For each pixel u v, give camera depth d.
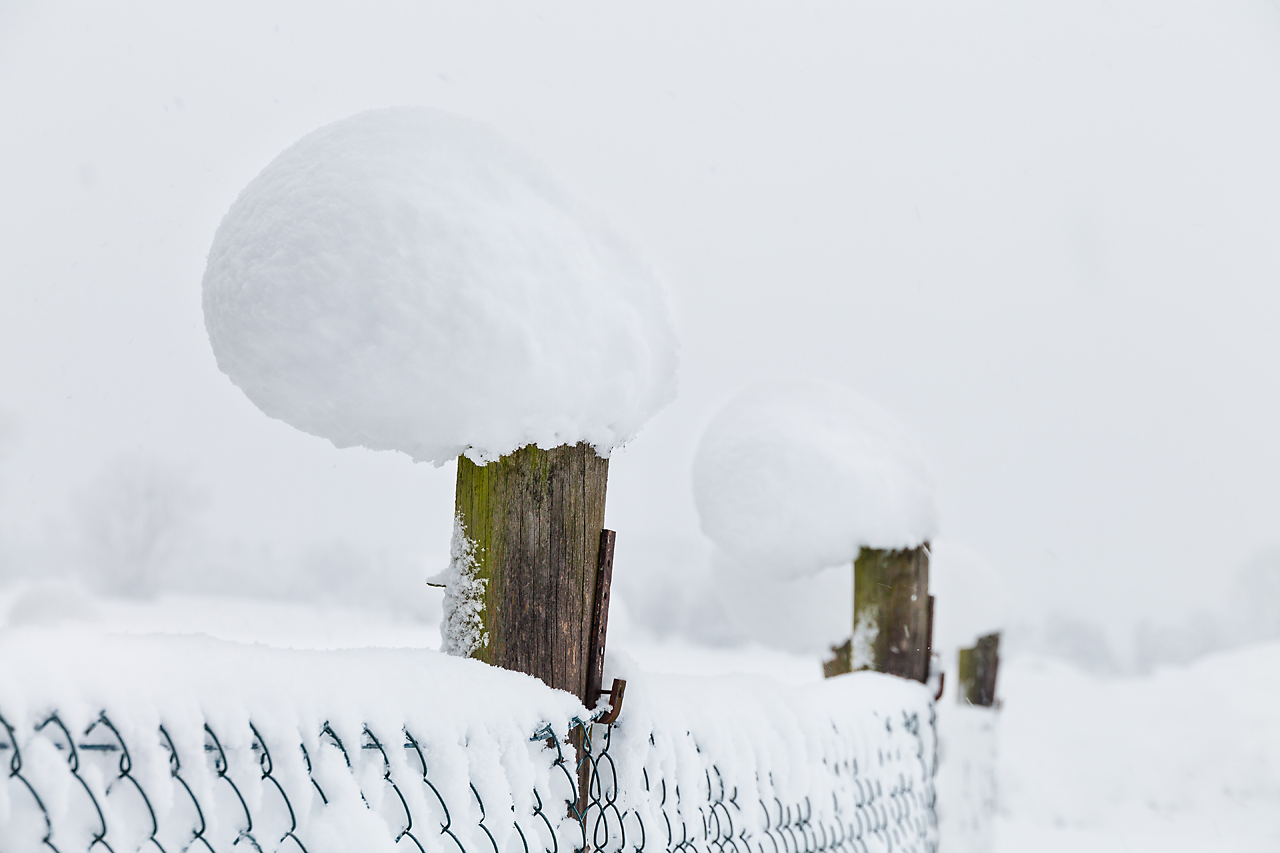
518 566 1.45
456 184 1.40
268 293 1.29
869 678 2.83
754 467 3.15
